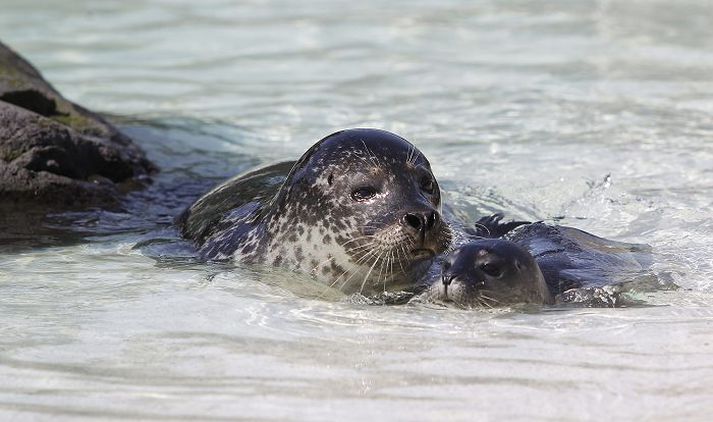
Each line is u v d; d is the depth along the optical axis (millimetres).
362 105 44000
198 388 19188
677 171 34438
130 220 32094
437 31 58969
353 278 25969
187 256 28469
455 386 19266
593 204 31984
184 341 21641
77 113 37062
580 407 18344
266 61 52500
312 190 26672
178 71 50719
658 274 25922
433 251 24906
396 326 22625
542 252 27328
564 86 46594
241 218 29250
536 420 17844
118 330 22297
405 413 18109
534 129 39781
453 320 23000
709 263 26953
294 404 18500
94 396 18875
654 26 59406
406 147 26766
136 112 43750
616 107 42719
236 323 22766
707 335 21859
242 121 42125
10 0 66250
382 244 24953
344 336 21969
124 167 35062
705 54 52562
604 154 36406
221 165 37094
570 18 61938
